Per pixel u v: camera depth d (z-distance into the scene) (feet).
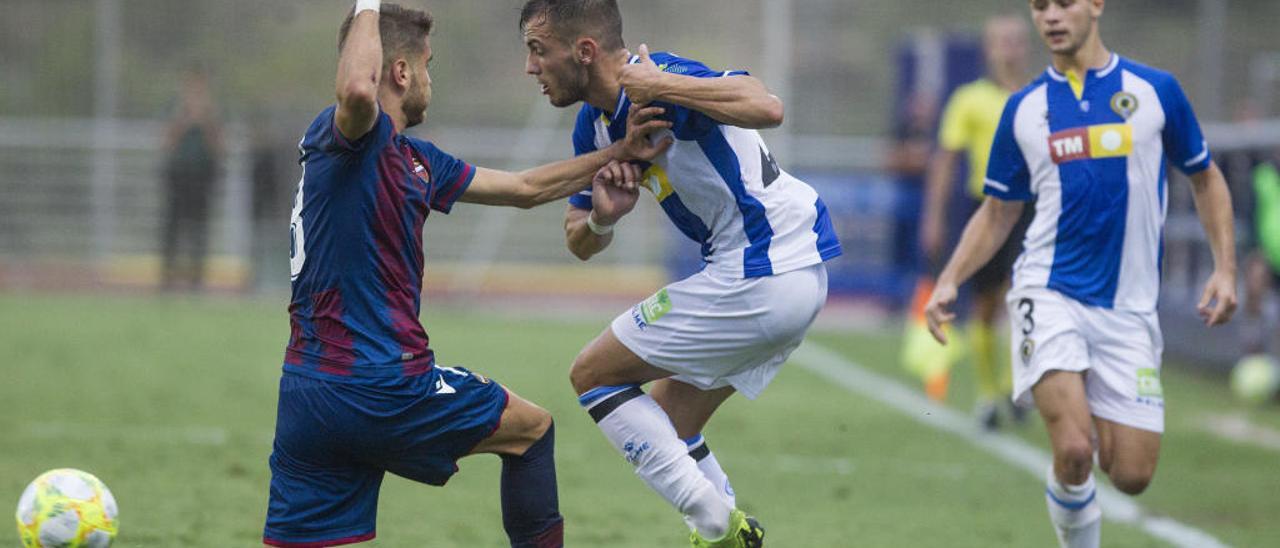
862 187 208.74
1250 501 81.71
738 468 89.20
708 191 53.62
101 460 84.79
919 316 119.14
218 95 236.43
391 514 72.18
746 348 54.85
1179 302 156.04
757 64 229.25
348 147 47.85
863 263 208.74
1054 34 60.08
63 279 224.53
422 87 50.98
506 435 51.55
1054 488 59.11
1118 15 229.25
